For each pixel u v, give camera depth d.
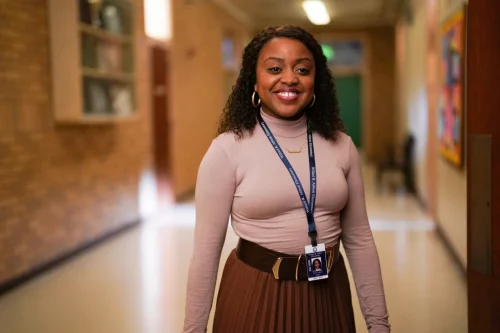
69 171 5.09
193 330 1.54
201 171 1.53
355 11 11.89
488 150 2.08
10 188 4.21
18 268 4.32
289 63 1.47
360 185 1.62
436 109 6.20
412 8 8.68
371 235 1.66
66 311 3.76
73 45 4.71
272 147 1.51
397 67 12.20
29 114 4.46
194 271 1.54
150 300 3.95
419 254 5.02
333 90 1.60
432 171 6.55
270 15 12.34
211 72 9.88
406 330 3.34
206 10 9.51
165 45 7.50
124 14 5.76
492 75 2.06
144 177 6.92
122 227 6.20
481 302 2.16
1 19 4.08
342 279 1.59
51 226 4.79
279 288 1.49
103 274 4.59
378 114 13.63
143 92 6.86
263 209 1.48
